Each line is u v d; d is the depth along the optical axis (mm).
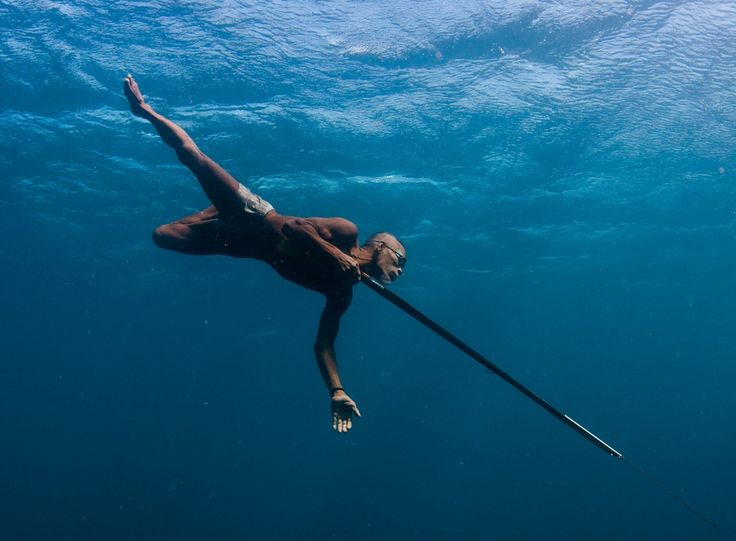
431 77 14711
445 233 25344
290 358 52094
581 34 13375
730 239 27438
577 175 19828
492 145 17625
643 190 21297
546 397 84562
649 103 15672
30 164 19672
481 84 14969
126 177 20234
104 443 88312
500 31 13406
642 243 27625
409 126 16578
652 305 42156
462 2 12805
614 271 32844
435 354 57438
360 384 71875
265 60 14188
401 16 13188
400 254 4309
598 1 12766
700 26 13148
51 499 58750
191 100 15328
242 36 13594
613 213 23438
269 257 4172
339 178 19516
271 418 80000
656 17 12992
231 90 14992
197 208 22188
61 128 17281
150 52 13961
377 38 13766
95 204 22656
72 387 60312
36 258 29016
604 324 48500
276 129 16672
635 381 77125
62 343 46625
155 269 29844
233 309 36750
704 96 15352
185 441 88438
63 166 19688
